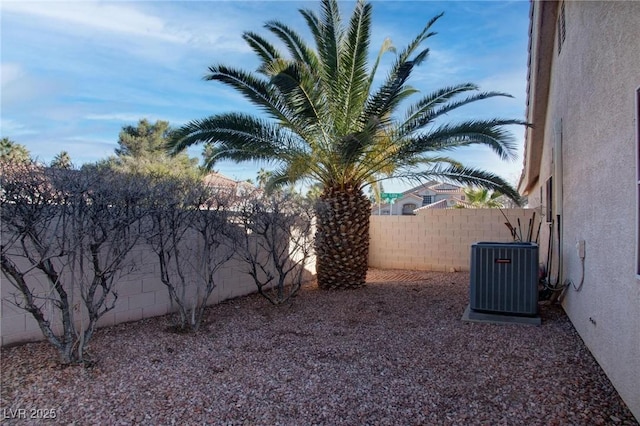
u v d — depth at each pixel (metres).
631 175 3.37
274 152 8.15
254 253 8.12
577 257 5.49
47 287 4.84
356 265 8.84
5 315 4.57
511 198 8.94
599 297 4.28
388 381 3.96
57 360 4.28
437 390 3.74
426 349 4.90
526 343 5.06
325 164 8.71
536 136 10.34
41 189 3.86
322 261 8.88
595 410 3.30
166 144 7.61
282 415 3.30
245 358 4.60
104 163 5.88
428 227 12.45
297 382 3.94
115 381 3.87
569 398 3.52
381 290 8.76
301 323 6.12
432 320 6.25
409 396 3.63
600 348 4.20
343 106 8.20
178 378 3.99
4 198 3.68
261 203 7.04
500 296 6.17
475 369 4.24
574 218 5.78
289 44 8.43
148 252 6.10
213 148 8.73
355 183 8.92
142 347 4.83
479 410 3.35
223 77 7.07
